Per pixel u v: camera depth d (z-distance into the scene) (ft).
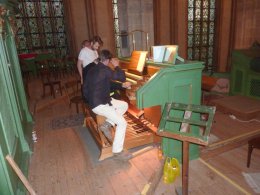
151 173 10.28
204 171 10.25
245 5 40.09
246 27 41.06
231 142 12.82
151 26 37.09
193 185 9.32
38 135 14.85
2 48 10.63
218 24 41.81
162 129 7.86
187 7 37.73
